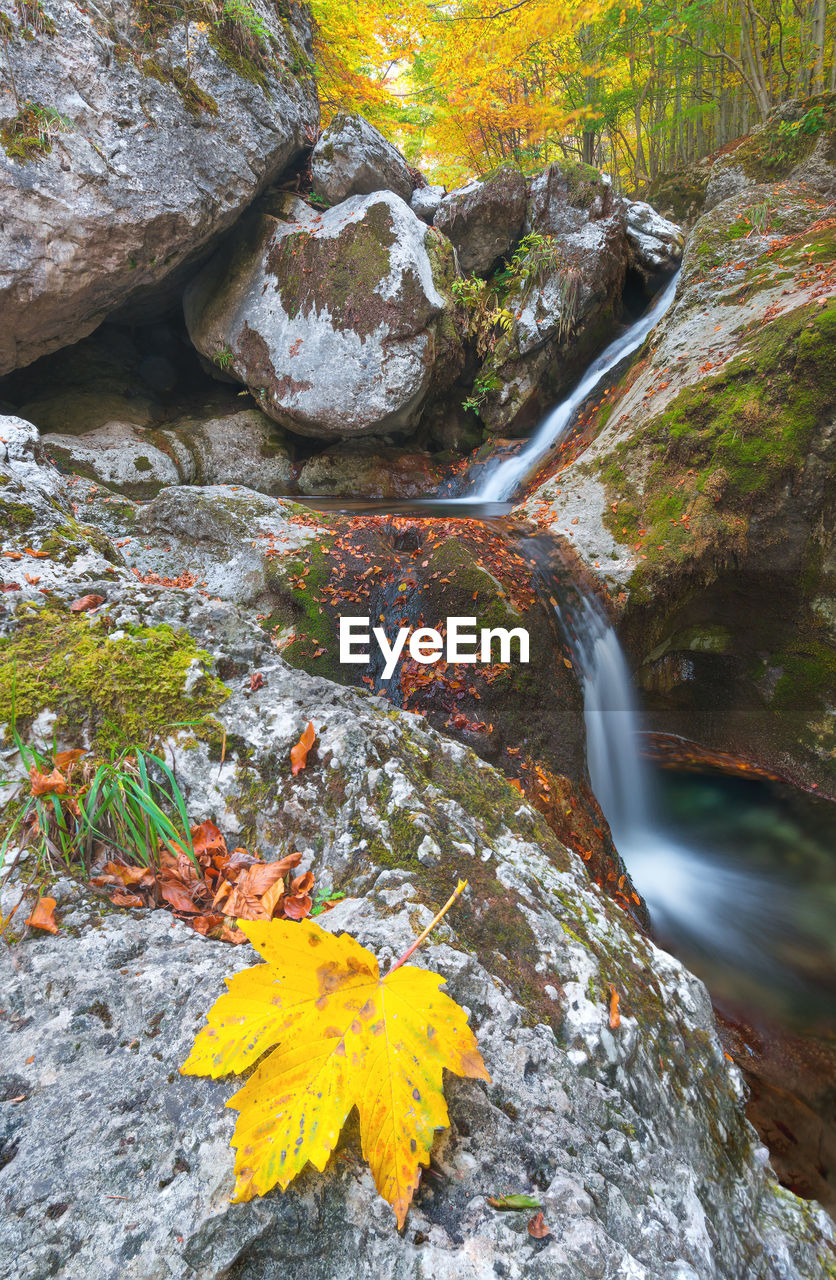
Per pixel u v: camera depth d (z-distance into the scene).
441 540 3.98
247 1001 0.85
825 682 4.29
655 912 3.22
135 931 1.17
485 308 7.89
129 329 8.31
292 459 7.76
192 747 1.49
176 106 5.97
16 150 5.12
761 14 10.20
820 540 4.08
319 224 7.21
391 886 1.28
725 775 4.43
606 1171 0.95
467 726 3.16
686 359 5.19
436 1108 0.77
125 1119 0.84
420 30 9.88
